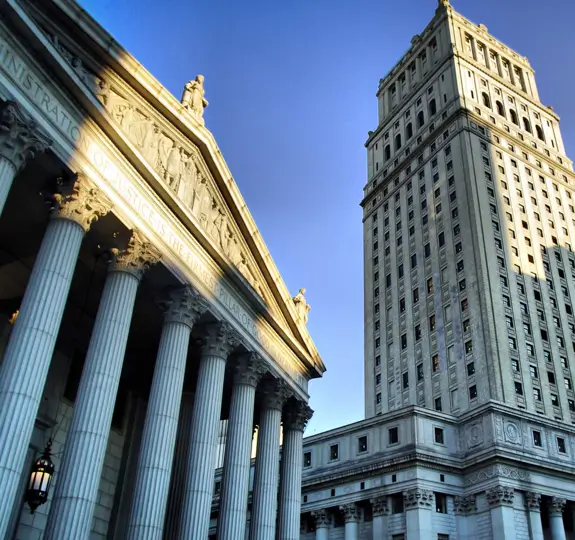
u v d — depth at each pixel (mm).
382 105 117125
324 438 71062
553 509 59781
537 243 84500
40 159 20781
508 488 57250
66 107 21578
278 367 35719
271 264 35688
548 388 71750
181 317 26438
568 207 93625
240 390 31672
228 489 29422
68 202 21125
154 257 24609
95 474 19953
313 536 67500
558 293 82000
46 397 28391
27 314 18891
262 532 31891
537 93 108625
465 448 62438
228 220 32312
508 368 68812
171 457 23922
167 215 26297
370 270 96875
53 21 22188
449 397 71875
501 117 95625
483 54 105125
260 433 34438
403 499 59281
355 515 63500
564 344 77812
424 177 92312
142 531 21906
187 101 29391
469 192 81438
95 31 23172
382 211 99688
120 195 23531
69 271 20391
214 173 30578
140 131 25891
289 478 36625
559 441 64000
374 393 85500
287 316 37781
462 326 74188
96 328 22422
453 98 93188
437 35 105625
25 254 26719
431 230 86000
